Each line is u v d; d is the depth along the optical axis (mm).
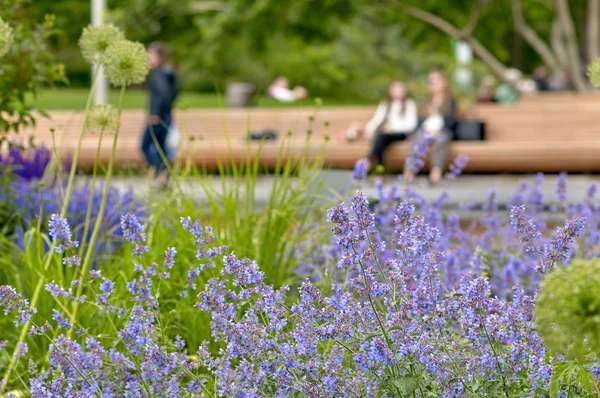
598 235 6480
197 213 5785
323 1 20891
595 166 13570
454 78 24516
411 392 3533
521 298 3852
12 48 6688
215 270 5352
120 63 5000
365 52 32062
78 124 15797
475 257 5512
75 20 29391
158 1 21484
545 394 3676
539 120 16047
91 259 5637
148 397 3715
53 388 3781
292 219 6031
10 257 5914
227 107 24562
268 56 31281
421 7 23281
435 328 3816
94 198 6969
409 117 14961
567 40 21672
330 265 5449
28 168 7895
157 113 14273
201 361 3918
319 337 3715
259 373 3652
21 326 5152
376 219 5918
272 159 13758
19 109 6996
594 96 20047
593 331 3000
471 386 3676
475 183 14031
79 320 5070
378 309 4738
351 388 3602
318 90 32375
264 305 3842
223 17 20750
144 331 3826
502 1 24859
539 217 7305
